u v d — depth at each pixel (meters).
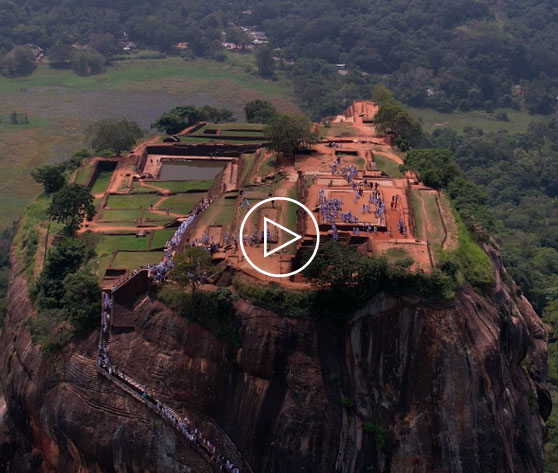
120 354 91.81
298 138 132.62
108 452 87.81
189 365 88.50
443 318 86.00
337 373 85.50
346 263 85.50
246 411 85.50
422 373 85.38
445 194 111.88
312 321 86.38
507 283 110.12
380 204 102.25
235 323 87.88
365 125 162.38
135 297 95.00
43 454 96.00
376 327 87.00
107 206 136.12
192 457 85.31
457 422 84.06
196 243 102.81
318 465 83.12
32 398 94.19
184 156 165.00
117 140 161.00
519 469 91.88
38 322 97.44
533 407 101.25
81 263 108.38
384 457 84.00
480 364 85.25
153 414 87.00
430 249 94.50
